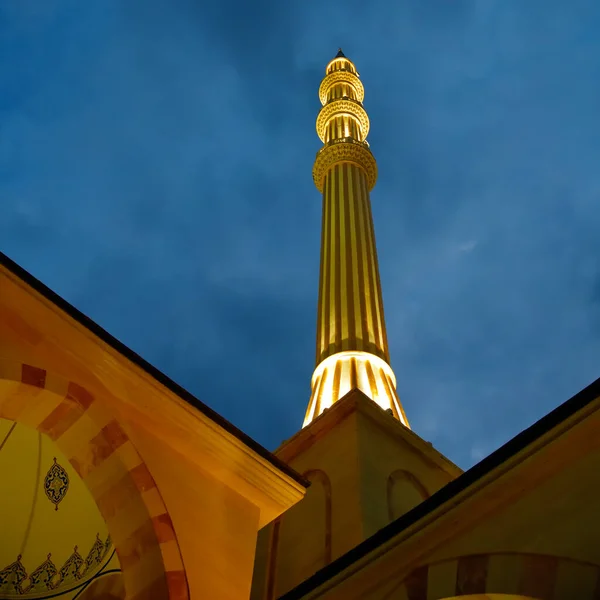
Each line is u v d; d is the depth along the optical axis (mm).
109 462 8398
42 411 8195
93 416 8312
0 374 7648
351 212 25672
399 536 8016
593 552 6484
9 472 12141
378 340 20797
